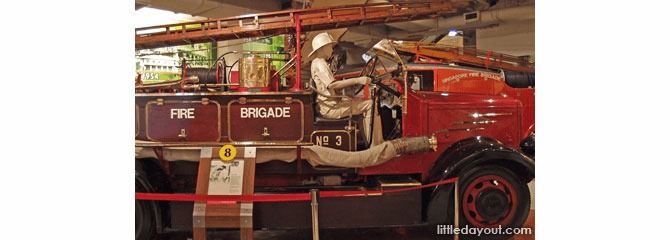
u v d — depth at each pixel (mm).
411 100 3574
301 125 3293
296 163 3369
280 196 3023
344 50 4121
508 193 3416
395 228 3766
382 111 3645
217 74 3615
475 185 3398
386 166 3490
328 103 3387
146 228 3236
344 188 3381
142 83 3584
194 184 3572
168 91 3592
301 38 3697
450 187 3338
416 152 3432
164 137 3299
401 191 3285
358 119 3432
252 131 3289
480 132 3709
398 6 3602
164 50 3836
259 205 3201
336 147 3334
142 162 3355
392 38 4629
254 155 3176
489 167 3375
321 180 3492
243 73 3326
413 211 3299
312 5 3742
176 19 3859
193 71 3684
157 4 3734
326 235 3645
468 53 5105
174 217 3205
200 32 3584
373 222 3262
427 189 3502
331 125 3332
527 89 5324
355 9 3531
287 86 3639
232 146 3193
